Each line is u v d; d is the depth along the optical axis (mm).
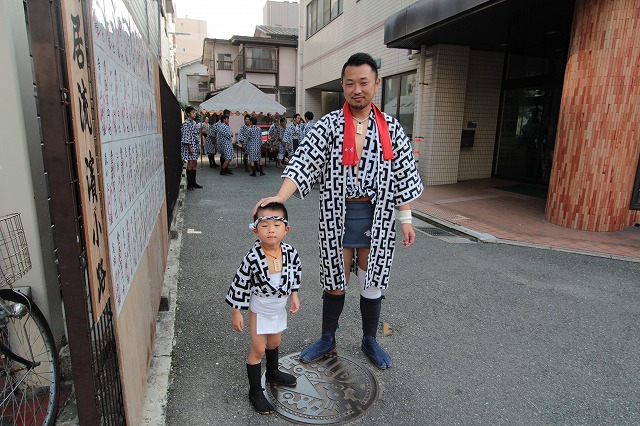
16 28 2086
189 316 3387
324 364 2801
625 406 2492
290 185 2395
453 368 2818
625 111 5824
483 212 7363
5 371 2090
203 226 6363
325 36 15984
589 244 5633
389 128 2533
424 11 7801
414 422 2305
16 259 2092
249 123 12766
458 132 10047
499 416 2377
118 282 1745
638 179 6129
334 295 2799
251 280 2225
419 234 6215
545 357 2986
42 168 2314
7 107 2061
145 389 2412
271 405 2359
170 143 5715
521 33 8398
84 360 1517
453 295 3994
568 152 6301
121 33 2014
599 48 5762
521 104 10172
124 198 1944
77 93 1326
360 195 2521
